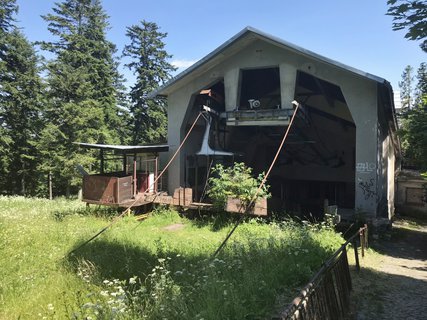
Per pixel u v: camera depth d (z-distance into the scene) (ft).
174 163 55.93
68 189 106.42
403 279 26.32
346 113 60.23
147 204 48.39
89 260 23.72
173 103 56.24
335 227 43.34
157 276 19.21
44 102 103.91
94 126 104.17
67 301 17.04
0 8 97.96
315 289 14.89
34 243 28.35
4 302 17.02
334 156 69.92
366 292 22.58
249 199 40.24
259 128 65.67
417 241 45.93
